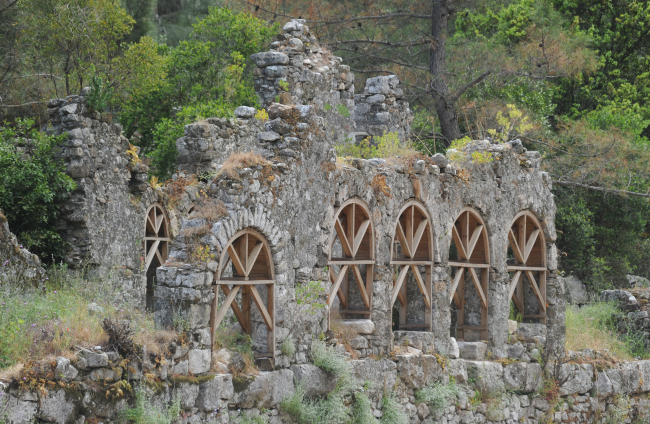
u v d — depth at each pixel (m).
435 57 58.66
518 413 35.94
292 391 25.83
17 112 51.81
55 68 51.38
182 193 35.03
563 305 39.78
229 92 43.97
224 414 23.02
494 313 35.69
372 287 30.12
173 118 44.31
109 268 30.22
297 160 26.84
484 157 35.50
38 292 24.95
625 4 69.81
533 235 39.00
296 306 26.61
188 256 23.42
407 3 61.19
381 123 46.78
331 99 42.78
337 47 60.81
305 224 27.20
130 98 48.16
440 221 33.25
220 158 36.19
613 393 40.94
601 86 68.69
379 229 30.36
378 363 29.45
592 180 55.66
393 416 29.02
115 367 19.95
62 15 47.75
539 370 37.34
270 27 53.78
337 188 28.56
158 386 20.97
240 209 24.45
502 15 67.25
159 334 21.91
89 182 29.53
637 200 58.53
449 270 33.81
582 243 56.53
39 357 18.92
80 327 20.75
